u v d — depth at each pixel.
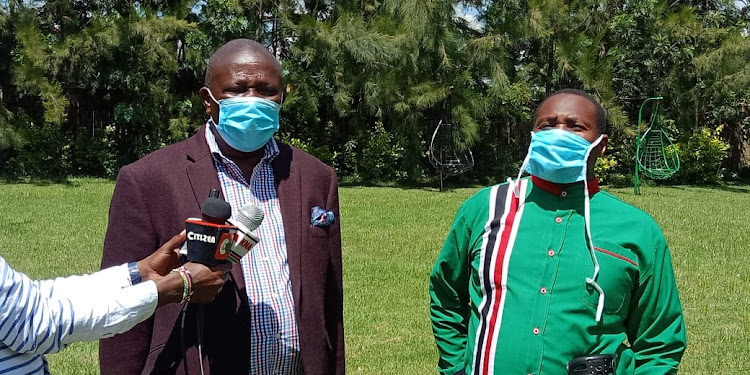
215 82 2.29
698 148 17.66
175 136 15.98
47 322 1.65
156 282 1.83
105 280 1.87
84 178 16.27
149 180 2.22
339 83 15.99
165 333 2.18
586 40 16.53
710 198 14.52
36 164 16.23
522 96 16.94
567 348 2.11
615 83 17.47
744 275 7.11
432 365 4.61
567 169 2.17
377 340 5.08
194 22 15.91
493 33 15.68
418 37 15.38
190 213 2.20
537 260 2.17
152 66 15.65
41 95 14.56
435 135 15.97
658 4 16.53
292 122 17.52
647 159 16.84
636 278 2.17
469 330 2.32
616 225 2.18
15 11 15.64
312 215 2.36
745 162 19.81
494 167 17.86
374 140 17.17
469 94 15.62
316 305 2.29
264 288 2.21
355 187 16.16
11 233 8.73
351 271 7.09
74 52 14.90
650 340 2.20
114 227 2.20
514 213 2.27
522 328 2.14
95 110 17.55
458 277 2.45
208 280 1.91
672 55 16.72
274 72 2.32
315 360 2.26
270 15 17.33
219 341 2.14
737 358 4.77
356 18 15.58
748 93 17.39
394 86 15.55
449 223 10.34
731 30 17.45
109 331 1.76
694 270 7.35
